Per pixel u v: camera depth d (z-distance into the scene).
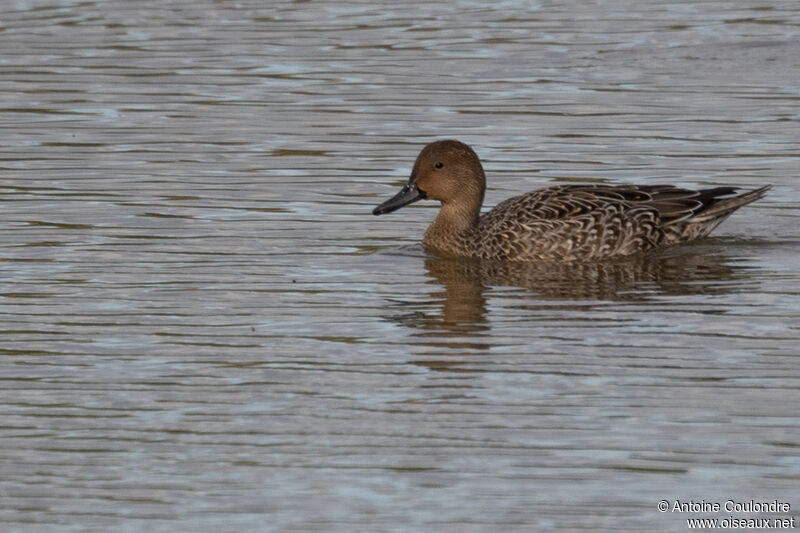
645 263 19.39
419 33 31.64
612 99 26.91
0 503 12.68
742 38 30.84
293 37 31.34
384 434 13.85
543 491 12.74
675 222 19.97
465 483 12.89
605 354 15.75
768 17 32.50
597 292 18.09
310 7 33.81
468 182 20.14
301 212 21.55
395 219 21.50
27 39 31.06
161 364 15.66
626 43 30.73
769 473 12.97
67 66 29.20
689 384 14.84
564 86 27.80
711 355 15.64
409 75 28.58
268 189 22.55
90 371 15.48
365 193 22.44
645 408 14.29
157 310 17.39
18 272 18.78
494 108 26.50
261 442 13.76
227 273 18.83
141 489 12.91
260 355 15.91
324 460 13.38
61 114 26.33
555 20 32.69
